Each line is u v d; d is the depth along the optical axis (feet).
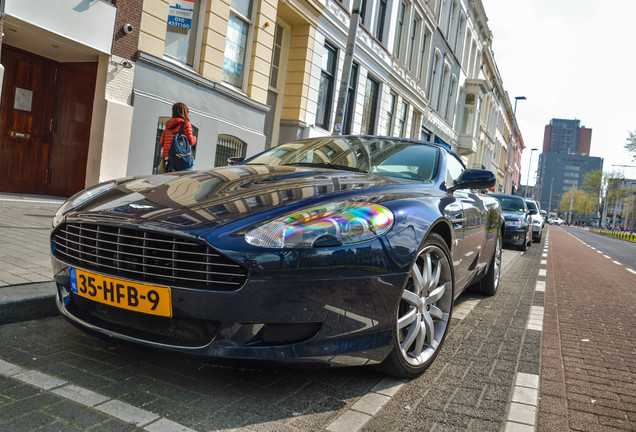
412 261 7.86
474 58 111.24
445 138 93.66
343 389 7.91
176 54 29.68
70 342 8.86
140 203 7.72
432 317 9.44
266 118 40.40
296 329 6.92
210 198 7.80
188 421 6.37
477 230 12.85
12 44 24.50
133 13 26.07
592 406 8.07
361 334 7.37
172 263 6.88
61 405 6.47
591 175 287.48
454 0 87.35
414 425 6.84
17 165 26.00
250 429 6.33
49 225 18.93
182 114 18.85
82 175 26.45
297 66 40.98
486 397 8.04
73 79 26.81
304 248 6.74
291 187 8.41
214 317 6.64
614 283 25.62
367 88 54.49
